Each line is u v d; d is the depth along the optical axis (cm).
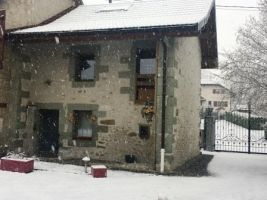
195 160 1570
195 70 1708
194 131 1697
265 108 1245
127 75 1293
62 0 1650
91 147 1328
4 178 971
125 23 1228
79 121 1387
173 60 1199
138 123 1264
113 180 1005
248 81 1262
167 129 1184
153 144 1237
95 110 1329
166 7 1437
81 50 1366
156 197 826
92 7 1670
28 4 1438
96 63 1340
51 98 1396
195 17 1193
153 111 1238
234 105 1373
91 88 1341
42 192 836
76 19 1508
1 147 1304
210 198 844
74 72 1372
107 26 1203
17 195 798
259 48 1272
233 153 1920
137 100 1272
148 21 1217
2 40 1260
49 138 1434
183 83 1388
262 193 921
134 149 1264
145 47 1280
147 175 1109
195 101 1727
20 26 1398
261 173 1254
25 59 1395
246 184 1038
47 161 1290
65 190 865
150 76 1269
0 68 1255
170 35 1136
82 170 1136
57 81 1394
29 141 1399
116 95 1303
